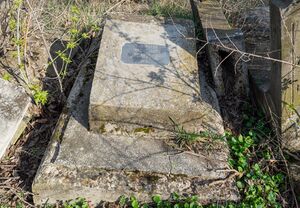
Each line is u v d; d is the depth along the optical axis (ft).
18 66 11.48
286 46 9.20
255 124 11.17
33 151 10.42
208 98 11.82
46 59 13.05
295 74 9.48
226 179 9.23
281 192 9.42
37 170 9.33
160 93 10.13
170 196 8.91
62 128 10.34
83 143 9.83
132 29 12.41
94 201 9.12
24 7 11.89
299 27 8.98
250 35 15.11
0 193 9.31
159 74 10.69
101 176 9.05
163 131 10.12
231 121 11.37
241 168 9.58
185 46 11.83
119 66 10.85
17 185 9.49
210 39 11.82
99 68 10.74
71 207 8.95
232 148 10.29
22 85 11.43
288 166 9.75
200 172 9.32
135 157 9.55
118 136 10.13
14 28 11.68
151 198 8.93
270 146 10.32
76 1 16.83
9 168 9.91
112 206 9.04
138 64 10.98
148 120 10.00
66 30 13.64
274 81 10.12
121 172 9.18
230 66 12.06
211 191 8.98
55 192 8.96
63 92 11.73
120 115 9.91
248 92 12.21
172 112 9.82
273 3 9.36
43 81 12.37
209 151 9.89
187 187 9.01
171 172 9.24
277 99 10.04
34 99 10.98
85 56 13.48
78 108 10.98
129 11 17.66
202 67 13.07
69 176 9.00
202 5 14.82
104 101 9.76
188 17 16.52
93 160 9.38
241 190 9.30
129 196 8.96
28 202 9.20
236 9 16.79
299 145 10.25
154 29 12.53
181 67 11.00
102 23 15.24
